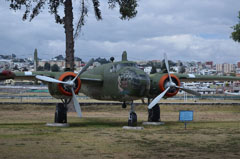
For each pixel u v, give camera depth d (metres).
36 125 19.28
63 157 10.39
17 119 23.25
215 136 15.08
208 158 10.50
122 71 18.50
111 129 17.61
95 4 29.27
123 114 29.16
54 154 10.79
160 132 16.45
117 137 14.62
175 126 19.39
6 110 31.00
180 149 11.93
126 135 15.27
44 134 15.27
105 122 22.05
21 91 59.22
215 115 28.50
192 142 13.41
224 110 34.06
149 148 12.09
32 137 14.24
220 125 19.92
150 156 10.74
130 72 18.11
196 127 18.80
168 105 35.41
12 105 32.88
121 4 28.78
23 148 11.66
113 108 33.25
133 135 15.29
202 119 24.86
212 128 18.27
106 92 19.84
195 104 36.50
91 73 21.84
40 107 32.53
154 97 21.00
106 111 31.88
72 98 18.23
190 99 54.88
